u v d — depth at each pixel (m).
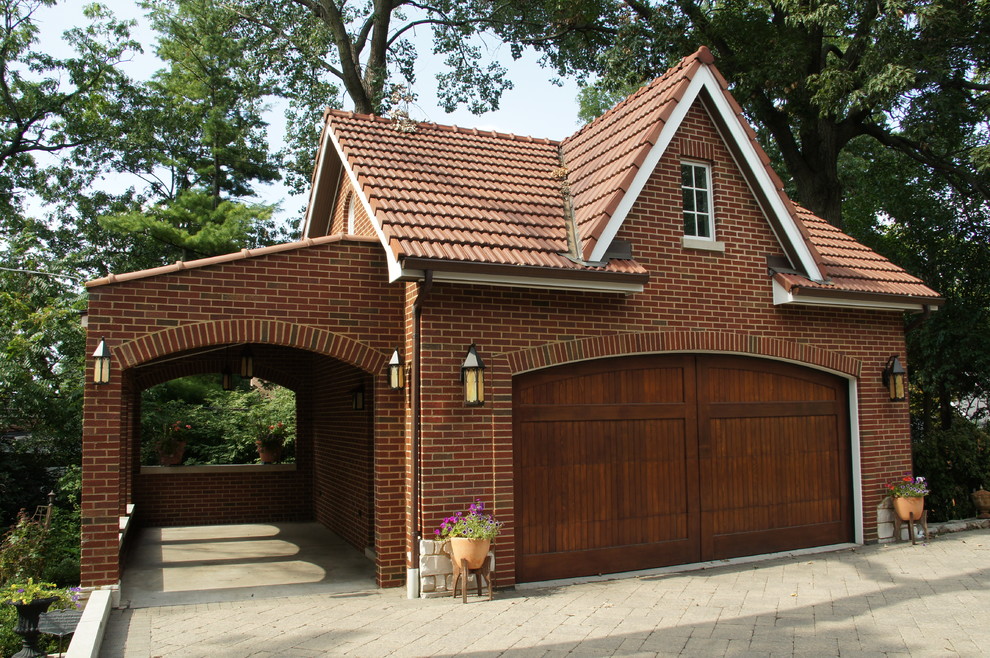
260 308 8.73
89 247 24.42
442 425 8.72
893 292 11.41
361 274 9.23
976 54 15.92
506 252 8.88
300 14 23.20
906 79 14.34
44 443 14.92
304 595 8.77
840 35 20.05
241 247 23.78
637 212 10.01
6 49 23.77
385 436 9.13
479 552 8.30
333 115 11.44
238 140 27.03
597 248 9.18
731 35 18.17
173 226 23.19
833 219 18.28
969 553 10.66
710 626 7.38
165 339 8.30
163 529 13.48
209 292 8.53
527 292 9.24
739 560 10.35
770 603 8.23
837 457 11.54
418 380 8.66
